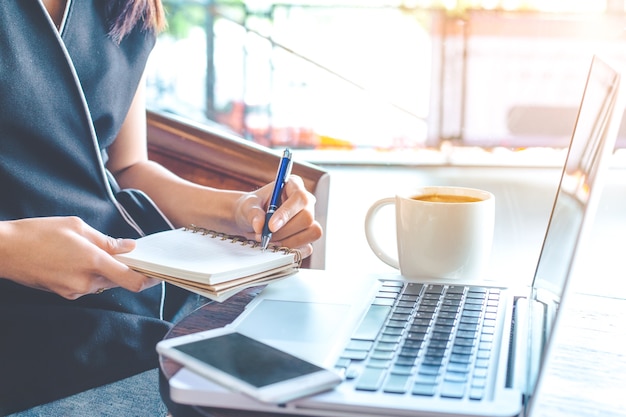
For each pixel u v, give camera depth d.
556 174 4.46
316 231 1.12
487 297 0.93
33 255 0.93
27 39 1.11
